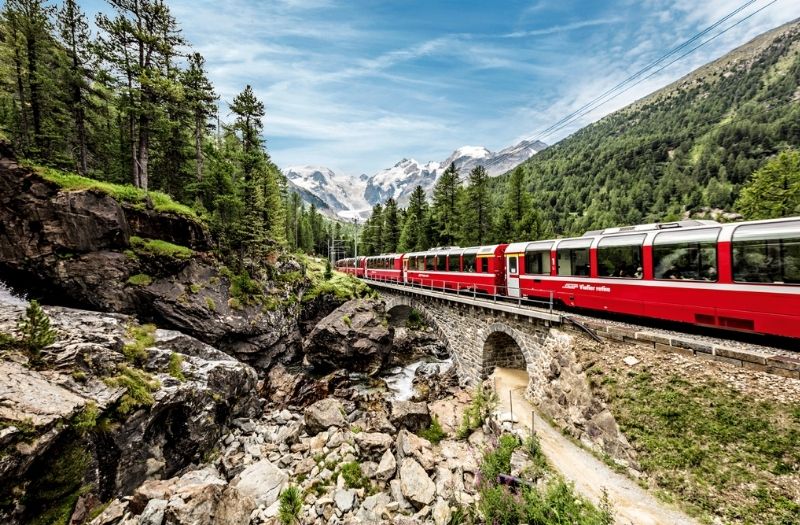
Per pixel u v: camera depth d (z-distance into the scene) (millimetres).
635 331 13086
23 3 26328
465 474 12867
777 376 9367
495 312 20984
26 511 9344
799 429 8352
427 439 16969
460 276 27109
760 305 10383
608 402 12148
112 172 34375
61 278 19438
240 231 28531
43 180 20219
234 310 26172
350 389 25812
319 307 37594
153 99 30188
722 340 11672
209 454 15727
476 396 20016
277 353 30062
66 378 12188
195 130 35812
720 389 10102
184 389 15195
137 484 12633
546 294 19125
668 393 10922
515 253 21297
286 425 18672
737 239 11039
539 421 15070
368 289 43719
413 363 35438
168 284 23078
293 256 42281
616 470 11008
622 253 14898
